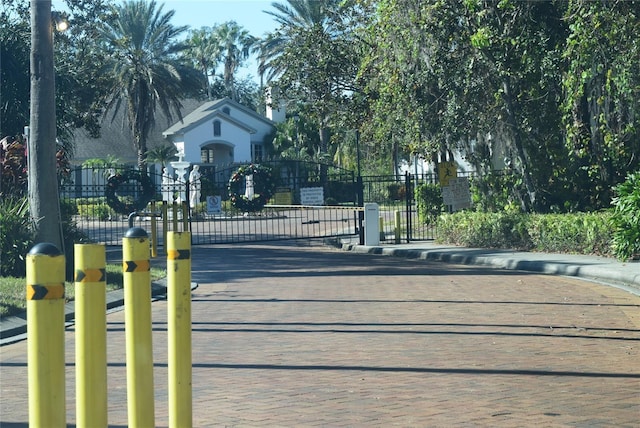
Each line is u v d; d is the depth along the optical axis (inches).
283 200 2066.9
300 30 1708.9
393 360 408.5
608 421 296.7
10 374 393.7
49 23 681.6
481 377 369.1
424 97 1150.3
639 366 391.2
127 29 2385.6
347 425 293.9
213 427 293.1
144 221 1900.8
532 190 1117.7
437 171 1353.3
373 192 2506.2
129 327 215.8
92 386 195.3
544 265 851.4
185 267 226.2
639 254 872.3
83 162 2785.4
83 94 1526.8
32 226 695.1
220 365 403.5
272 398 335.6
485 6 1011.9
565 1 947.3
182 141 2970.0
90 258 196.7
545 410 312.0
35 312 176.9
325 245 1296.8
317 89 1707.7
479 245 1107.3
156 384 360.2
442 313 561.9
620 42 854.5
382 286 727.7
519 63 1021.2
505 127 1111.6
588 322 519.5
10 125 1166.3
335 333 490.0
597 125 1041.5
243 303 630.5
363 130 1656.0
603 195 1099.3
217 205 1658.5
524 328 498.6
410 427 290.5
